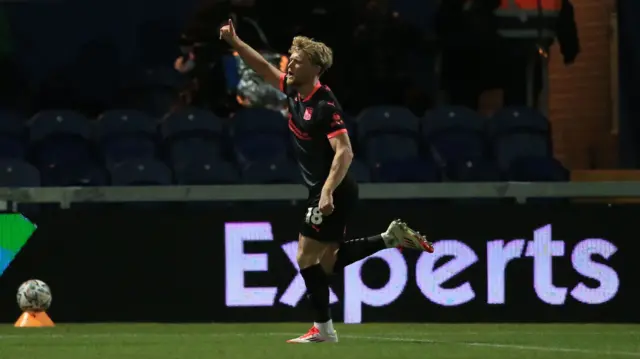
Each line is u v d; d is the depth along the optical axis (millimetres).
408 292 32375
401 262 32375
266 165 38500
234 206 35938
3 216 32344
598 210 32594
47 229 32438
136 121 41812
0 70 47781
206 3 46219
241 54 24844
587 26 46719
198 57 43438
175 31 49969
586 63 46656
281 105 42688
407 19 50031
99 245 32469
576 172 41969
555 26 46031
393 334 28156
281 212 32344
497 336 27234
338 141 22375
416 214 32375
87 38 49531
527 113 42531
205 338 26438
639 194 32375
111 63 49312
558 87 46625
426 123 41938
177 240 32469
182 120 41250
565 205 32594
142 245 32469
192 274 32406
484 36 45719
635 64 46344
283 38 44188
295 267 32312
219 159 40750
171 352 22016
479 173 39375
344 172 22234
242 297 32375
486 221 32469
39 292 31359
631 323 32531
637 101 46344
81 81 48656
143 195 32406
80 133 41500
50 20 49500
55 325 31641
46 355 21516
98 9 49969
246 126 41188
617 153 46469
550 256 32531
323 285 23812
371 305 32344
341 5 44500
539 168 40031
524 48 46094
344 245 24938
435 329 30234
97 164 39688
